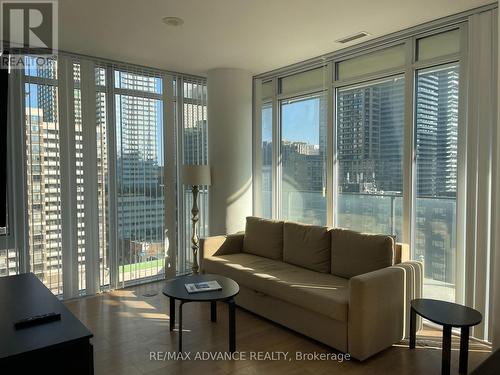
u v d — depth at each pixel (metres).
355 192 4.10
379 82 3.87
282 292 3.23
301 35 3.63
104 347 2.97
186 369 2.65
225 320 3.54
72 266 4.05
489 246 3.01
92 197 4.18
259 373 2.60
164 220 4.77
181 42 3.79
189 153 4.99
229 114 4.75
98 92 4.23
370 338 2.74
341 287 3.13
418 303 2.77
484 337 3.04
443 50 3.37
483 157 3.02
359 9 3.07
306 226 3.92
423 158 3.54
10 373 1.56
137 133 4.52
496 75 2.96
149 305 3.90
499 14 2.55
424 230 3.54
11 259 3.66
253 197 5.17
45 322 1.82
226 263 3.95
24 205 3.72
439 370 2.63
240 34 3.59
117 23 3.29
